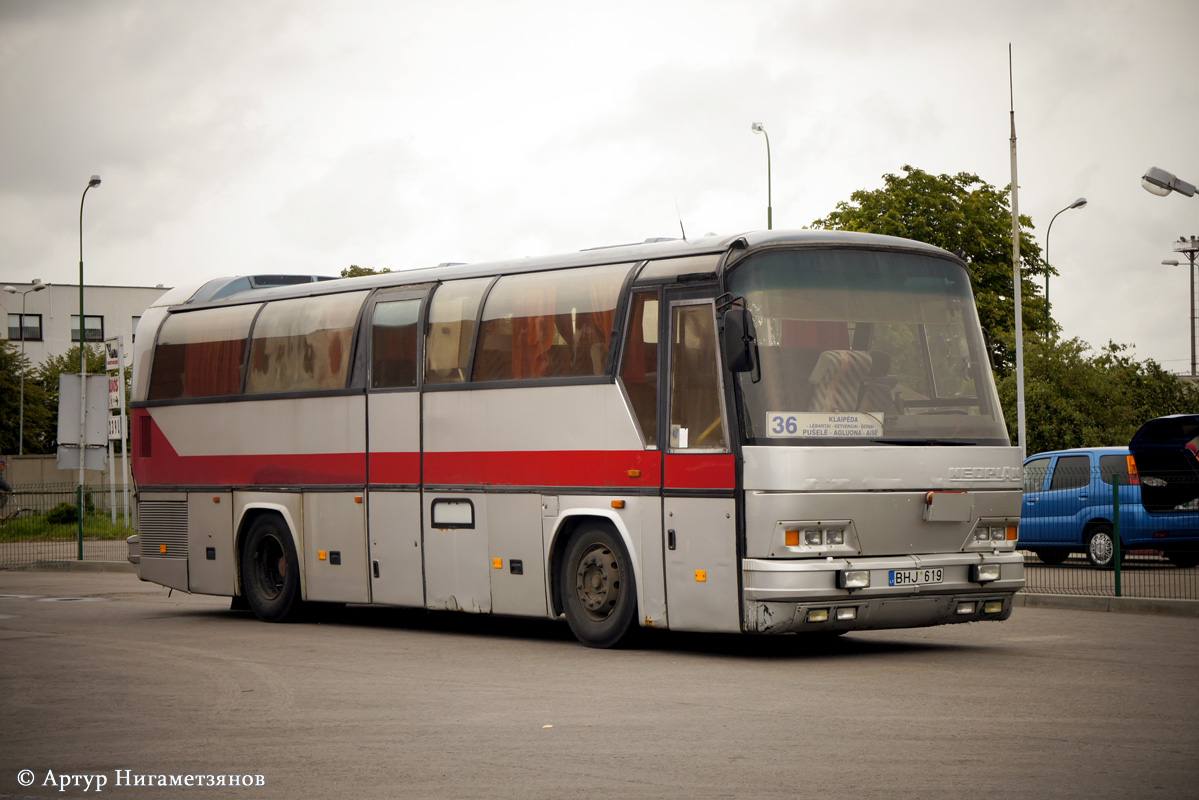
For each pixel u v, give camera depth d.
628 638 13.60
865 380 12.58
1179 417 22.70
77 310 101.62
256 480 17.58
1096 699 10.12
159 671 12.41
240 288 19.03
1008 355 49.66
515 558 14.38
